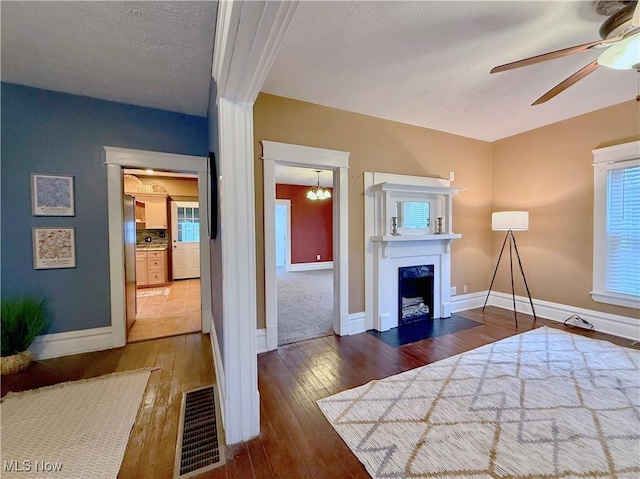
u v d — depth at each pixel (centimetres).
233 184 161
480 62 229
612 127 316
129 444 161
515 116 345
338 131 320
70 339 283
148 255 641
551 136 370
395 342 307
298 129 297
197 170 335
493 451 153
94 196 291
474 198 430
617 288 317
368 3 165
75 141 282
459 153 413
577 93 286
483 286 446
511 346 290
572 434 163
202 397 209
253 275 168
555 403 193
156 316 412
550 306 377
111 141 296
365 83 262
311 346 298
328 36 195
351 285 336
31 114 266
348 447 158
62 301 280
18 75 244
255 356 170
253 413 168
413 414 184
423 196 376
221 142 158
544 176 379
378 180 347
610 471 139
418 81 259
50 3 159
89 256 290
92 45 200
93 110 288
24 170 264
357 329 339
